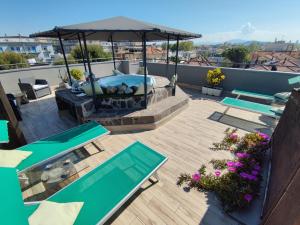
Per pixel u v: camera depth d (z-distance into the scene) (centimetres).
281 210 146
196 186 252
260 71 572
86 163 306
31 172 273
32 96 645
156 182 260
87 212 172
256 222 202
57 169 270
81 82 593
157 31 333
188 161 307
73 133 330
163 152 333
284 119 276
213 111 527
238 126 432
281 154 228
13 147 320
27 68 701
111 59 1091
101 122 407
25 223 103
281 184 175
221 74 659
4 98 289
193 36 538
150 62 895
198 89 747
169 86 543
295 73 511
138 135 398
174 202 229
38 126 442
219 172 272
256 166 277
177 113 502
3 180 128
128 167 237
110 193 195
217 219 207
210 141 369
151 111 432
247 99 617
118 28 330
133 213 214
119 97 436
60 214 146
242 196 219
